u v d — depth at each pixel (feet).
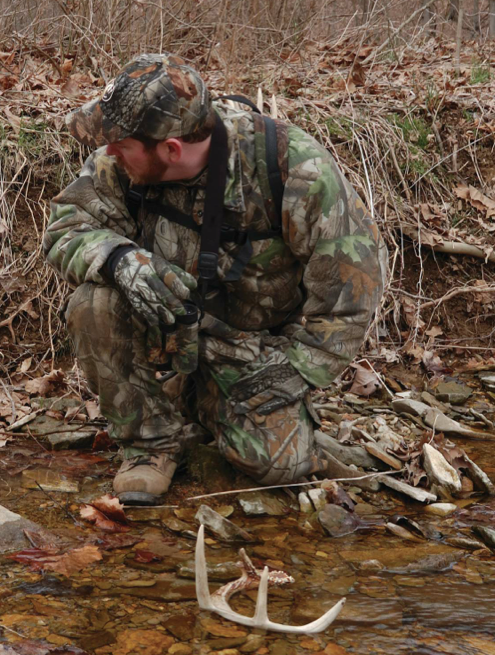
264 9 17.37
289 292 8.33
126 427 8.31
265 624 6.04
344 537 7.77
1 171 12.23
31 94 13.71
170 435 8.48
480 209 14.37
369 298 7.98
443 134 15.06
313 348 8.14
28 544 7.22
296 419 8.41
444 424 10.64
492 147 14.99
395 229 13.82
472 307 13.61
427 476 9.11
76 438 9.68
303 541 7.64
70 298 7.99
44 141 12.60
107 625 6.03
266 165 7.46
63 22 15.88
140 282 7.22
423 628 6.14
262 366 8.32
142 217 7.96
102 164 7.83
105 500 7.80
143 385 8.23
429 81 16.25
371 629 6.11
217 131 7.30
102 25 16.14
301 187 7.50
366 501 8.68
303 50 17.62
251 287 8.11
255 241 7.81
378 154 14.06
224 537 7.56
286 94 15.28
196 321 7.55
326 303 7.96
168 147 7.13
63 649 5.71
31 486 8.53
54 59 15.26
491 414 11.41
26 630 5.91
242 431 8.31
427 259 13.84
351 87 15.44
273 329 8.89
